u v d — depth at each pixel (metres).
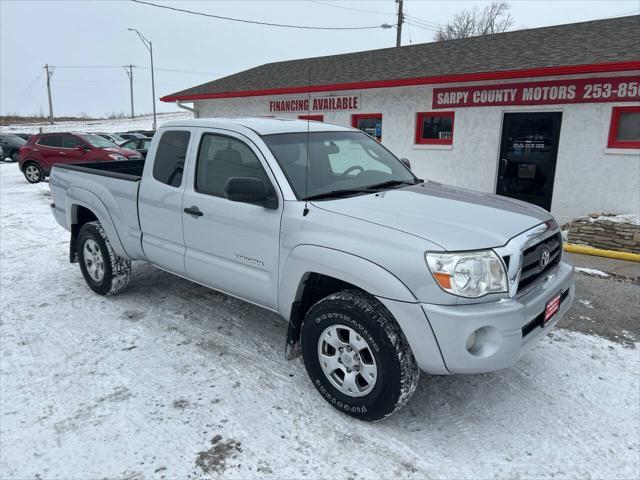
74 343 4.15
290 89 11.87
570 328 4.42
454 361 2.68
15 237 8.12
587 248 7.07
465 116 9.62
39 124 65.56
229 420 3.10
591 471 2.66
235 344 4.12
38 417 3.14
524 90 8.77
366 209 3.17
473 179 9.78
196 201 3.96
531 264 3.03
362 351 2.98
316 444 2.88
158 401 3.30
